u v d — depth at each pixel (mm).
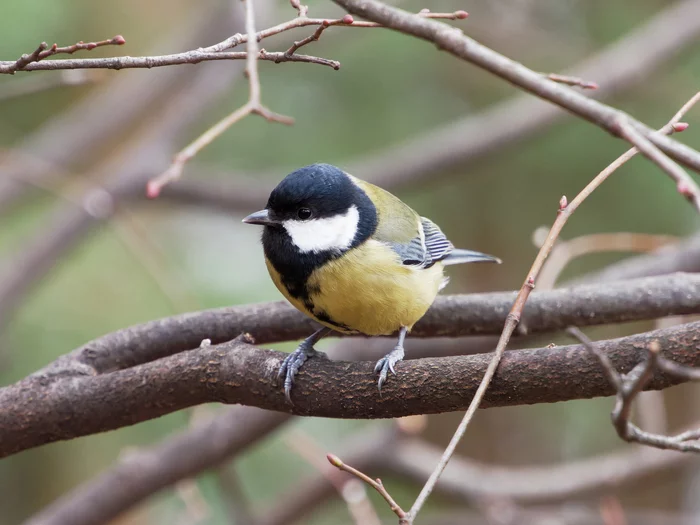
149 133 13469
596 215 12477
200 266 12969
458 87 13734
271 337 7355
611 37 13648
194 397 6000
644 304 7145
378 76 12602
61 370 6387
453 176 13062
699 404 13617
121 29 12617
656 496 13758
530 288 5082
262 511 10961
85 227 11852
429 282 6980
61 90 13438
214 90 13336
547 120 12297
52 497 11125
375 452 10625
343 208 6637
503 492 10586
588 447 13836
